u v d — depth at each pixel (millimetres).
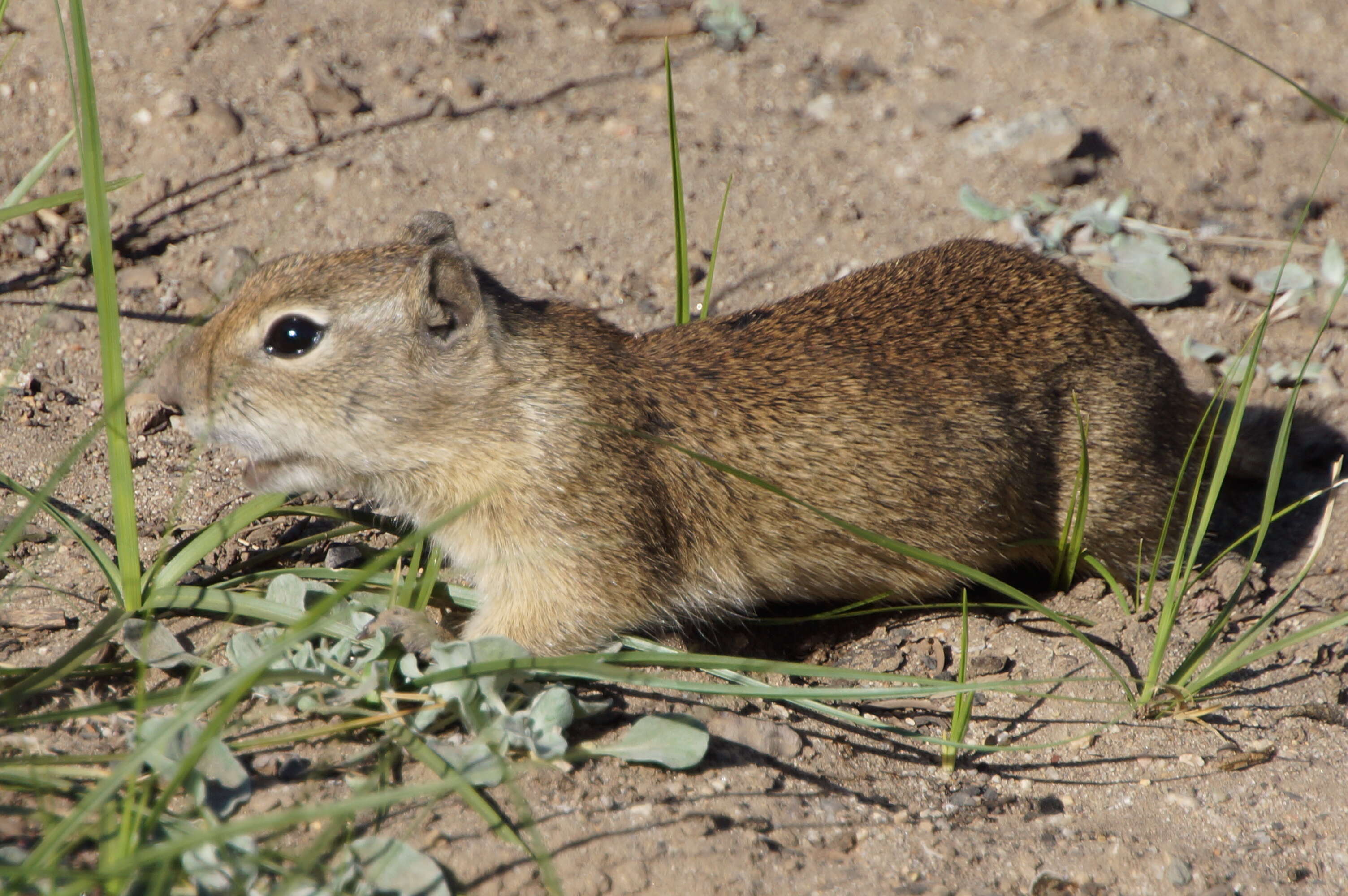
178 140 14695
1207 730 9078
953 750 8672
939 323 10375
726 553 9961
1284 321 14125
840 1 18625
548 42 17328
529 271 14062
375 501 10258
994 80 17203
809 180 15656
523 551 9406
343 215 14312
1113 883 7527
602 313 13773
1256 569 10875
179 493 9984
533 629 9430
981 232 14953
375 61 16516
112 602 9375
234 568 9594
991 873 7543
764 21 18219
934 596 10703
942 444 9961
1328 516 9711
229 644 8289
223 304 10781
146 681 8320
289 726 7883
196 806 6859
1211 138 16375
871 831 7852
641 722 8055
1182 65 17422
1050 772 8750
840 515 9938
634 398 9672
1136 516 10727
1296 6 18406
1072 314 10648
